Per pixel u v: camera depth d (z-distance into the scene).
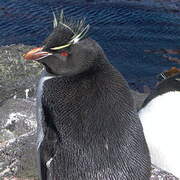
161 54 3.81
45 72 1.35
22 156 1.85
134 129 1.28
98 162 1.25
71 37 1.29
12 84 2.54
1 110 2.22
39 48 1.31
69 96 1.28
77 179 1.26
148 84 3.40
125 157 1.26
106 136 1.25
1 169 1.81
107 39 4.00
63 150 1.27
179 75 1.95
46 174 1.30
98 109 1.25
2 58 2.79
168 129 1.90
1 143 1.99
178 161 1.92
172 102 1.89
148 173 1.32
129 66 3.64
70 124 1.26
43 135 1.31
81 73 1.29
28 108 2.21
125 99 1.28
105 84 1.27
